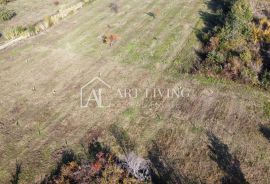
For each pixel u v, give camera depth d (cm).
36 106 1827
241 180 1389
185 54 2195
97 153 1517
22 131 1666
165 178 1405
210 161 1470
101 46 2338
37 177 1435
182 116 1717
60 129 1670
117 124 1684
